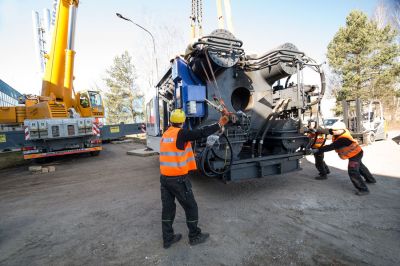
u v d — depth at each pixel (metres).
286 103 4.77
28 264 2.80
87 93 12.88
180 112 3.18
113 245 3.13
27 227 3.82
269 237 3.11
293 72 4.67
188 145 3.13
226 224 3.53
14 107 9.88
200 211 4.05
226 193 4.96
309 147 5.10
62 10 9.66
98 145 10.52
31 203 4.99
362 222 3.44
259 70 5.12
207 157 4.11
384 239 2.97
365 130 11.81
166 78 6.76
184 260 2.71
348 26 25.00
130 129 17.80
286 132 4.74
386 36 23.83
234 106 5.15
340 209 3.92
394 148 10.27
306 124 5.19
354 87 24.77
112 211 4.33
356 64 24.59
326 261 2.57
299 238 3.06
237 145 4.53
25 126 8.62
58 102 9.73
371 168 6.72
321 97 4.93
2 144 9.76
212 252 2.84
